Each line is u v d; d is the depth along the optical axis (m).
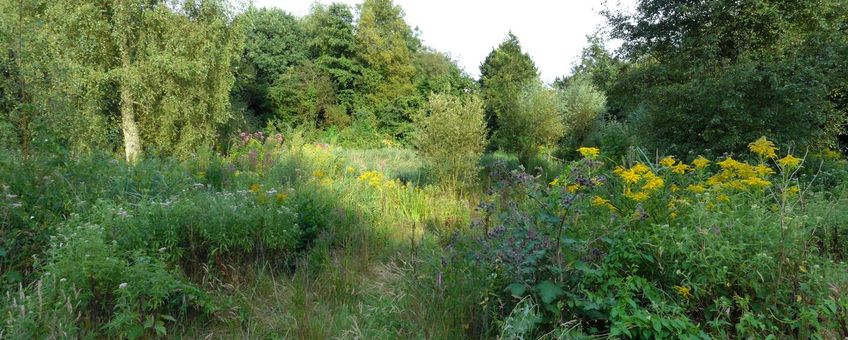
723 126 8.14
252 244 4.09
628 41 10.77
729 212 3.25
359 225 5.64
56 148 4.16
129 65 12.08
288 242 4.38
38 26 4.69
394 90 28.81
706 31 9.22
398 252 5.09
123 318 2.73
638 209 3.06
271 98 27.34
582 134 19.91
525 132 16.39
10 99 4.23
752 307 2.80
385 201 7.00
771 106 7.86
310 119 26.61
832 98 9.64
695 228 2.99
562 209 3.05
